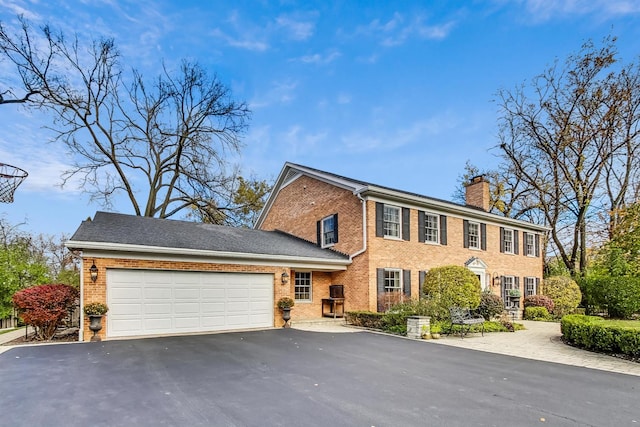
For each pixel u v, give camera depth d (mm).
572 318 11117
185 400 5176
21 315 10148
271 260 13422
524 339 11398
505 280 19969
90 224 12289
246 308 12891
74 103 20797
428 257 16469
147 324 11078
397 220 15828
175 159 23859
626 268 15469
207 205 24516
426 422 4465
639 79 20891
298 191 19438
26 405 4961
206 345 9430
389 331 12266
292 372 6781
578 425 4453
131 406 4934
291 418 4551
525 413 4824
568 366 7664
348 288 15352
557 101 23062
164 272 11516
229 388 5746
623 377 6793
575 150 23016
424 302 12508
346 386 5922
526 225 21656
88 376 6379
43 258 24297
